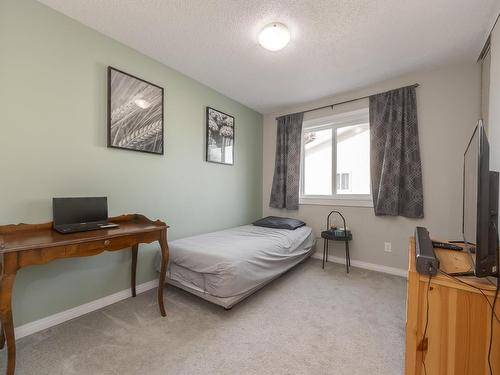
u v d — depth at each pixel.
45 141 1.59
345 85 2.77
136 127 2.09
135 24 1.77
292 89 2.88
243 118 3.41
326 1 1.53
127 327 1.59
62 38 1.66
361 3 1.54
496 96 1.59
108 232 1.46
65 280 1.67
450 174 2.32
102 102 1.88
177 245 2.09
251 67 2.39
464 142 2.26
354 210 2.93
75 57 1.73
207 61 2.28
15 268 1.09
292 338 1.48
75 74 1.73
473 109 2.22
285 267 2.41
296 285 2.30
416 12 1.62
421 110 2.46
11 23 1.45
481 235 0.86
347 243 2.72
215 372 1.21
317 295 2.08
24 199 1.50
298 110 3.44
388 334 1.53
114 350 1.36
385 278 2.49
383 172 2.58
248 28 1.81
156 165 2.28
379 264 2.72
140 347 1.39
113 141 1.92
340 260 3.03
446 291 0.91
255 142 3.67
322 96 3.08
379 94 2.68
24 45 1.50
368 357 1.32
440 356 0.92
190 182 2.63
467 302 0.88
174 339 1.47
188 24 1.77
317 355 1.33
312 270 2.74
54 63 1.62
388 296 2.06
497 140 1.56
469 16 1.66
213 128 2.89
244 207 3.45
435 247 1.46
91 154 1.82
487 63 2.01
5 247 1.09
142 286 2.14
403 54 2.14
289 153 3.42
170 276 2.06
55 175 1.63
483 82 2.12
